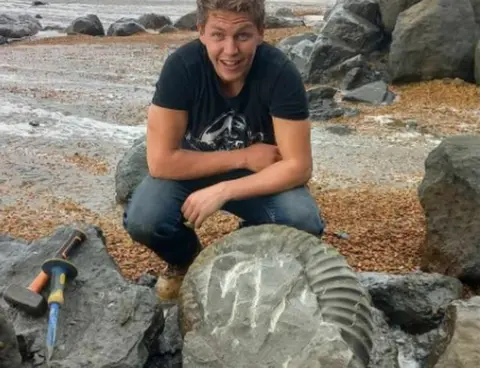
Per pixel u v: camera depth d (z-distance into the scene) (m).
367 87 11.20
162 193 3.99
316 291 3.21
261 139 3.99
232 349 3.04
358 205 6.44
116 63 14.83
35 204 6.61
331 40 12.41
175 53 3.78
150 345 3.40
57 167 7.79
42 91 11.59
